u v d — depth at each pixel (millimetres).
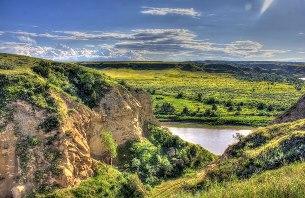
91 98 72250
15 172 54531
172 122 138875
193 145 77000
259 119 138125
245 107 161875
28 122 58688
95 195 55750
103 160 66750
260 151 44500
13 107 59594
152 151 72250
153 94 189375
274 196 20719
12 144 56250
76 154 59094
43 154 56250
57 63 76938
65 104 65125
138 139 73750
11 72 65562
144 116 82000
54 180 54250
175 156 73875
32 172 54344
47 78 70562
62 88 70188
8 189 53594
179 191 47281
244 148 49094
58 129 58812
